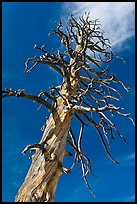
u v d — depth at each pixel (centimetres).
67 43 878
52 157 623
